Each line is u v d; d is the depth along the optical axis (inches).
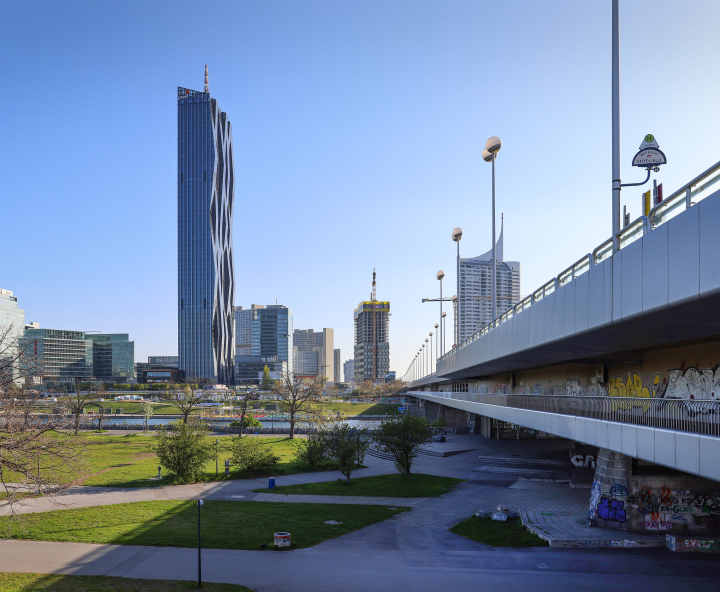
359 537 1096.8
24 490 1481.3
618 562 902.4
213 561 917.8
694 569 860.0
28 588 770.2
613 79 850.8
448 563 909.2
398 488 1667.1
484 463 2219.5
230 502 1419.8
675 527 1054.4
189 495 1513.3
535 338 995.9
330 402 6599.4
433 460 2327.8
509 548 1006.4
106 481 1721.2
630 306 628.1
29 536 1056.8
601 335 781.3
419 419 1959.9
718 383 773.3
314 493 1578.5
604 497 1097.4
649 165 773.9
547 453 2500.0
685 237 520.7
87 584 792.3
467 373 2461.9
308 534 1102.4
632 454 744.3
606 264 693.3
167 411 5605.3
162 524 1159.0
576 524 1133.1
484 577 831.1
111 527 1130.0
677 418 659.4
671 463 641.0
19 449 831.7
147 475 1843.0
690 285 512.4
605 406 861.8
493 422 3169.3
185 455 1726.1
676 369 902.4
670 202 576.1
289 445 2827.3
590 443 892.0
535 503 1429.6
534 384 1852.9
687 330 702.5
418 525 1208.2
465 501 1471.5
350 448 1776.6
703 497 1059.9
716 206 471.8
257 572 861.2
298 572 861.2
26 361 971.3
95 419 4360.2
